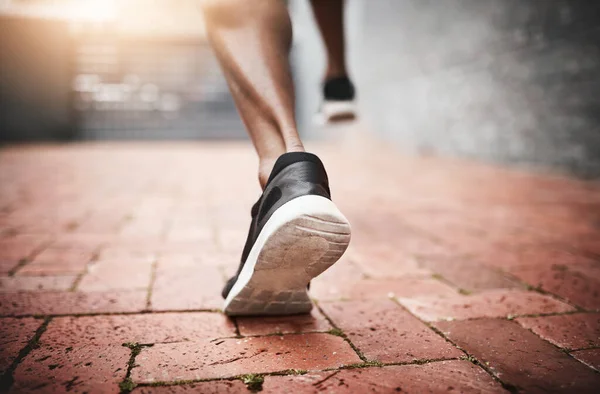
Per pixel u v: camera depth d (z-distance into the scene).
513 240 2.08
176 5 9.45
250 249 1.08
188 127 9.81
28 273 1.53
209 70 9.78
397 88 7.77
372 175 4.42
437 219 2.51
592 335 1.10
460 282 1.51
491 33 5.49
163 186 3.52
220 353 0.99
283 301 1.14
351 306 1.28
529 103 4.98
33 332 1.08
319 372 0.91
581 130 4.34
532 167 4.98
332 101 2.08
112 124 9.49
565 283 1.50
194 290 1.38
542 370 0.93
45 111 8.54
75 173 4.21
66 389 0.83
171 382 0.87
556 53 4.57
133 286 1.41
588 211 2.76
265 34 1.06
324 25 1.87
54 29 8.39
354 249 1.91
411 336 1.09
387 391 0.84
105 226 2.22
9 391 0.82
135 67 9.50
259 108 1.04
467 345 1.04
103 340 1.04
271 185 0.97
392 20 7.82
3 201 2.82
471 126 6.00
